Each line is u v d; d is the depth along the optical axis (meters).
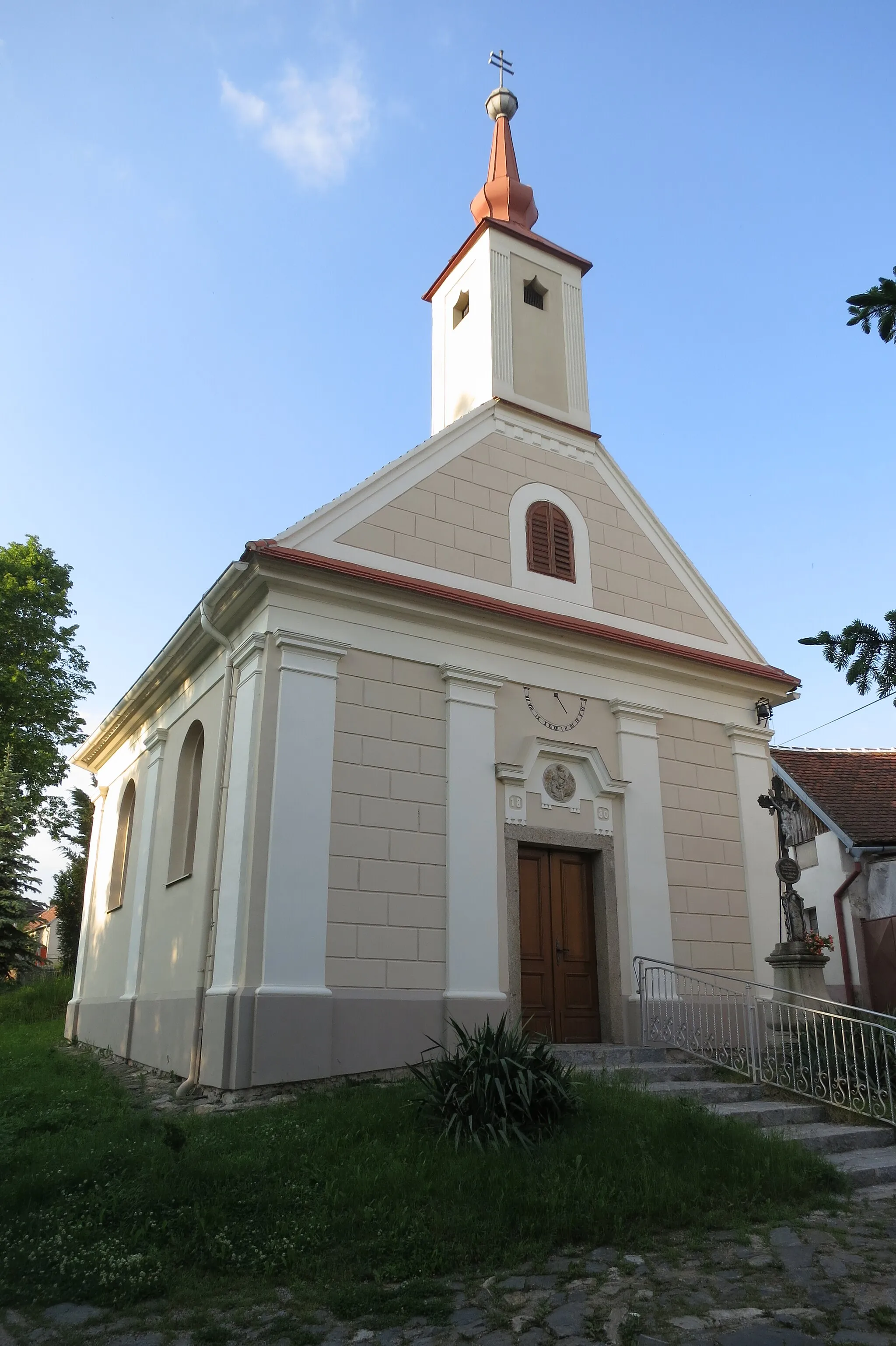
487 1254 5.88
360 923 10.83
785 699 15.78
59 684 25.20
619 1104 8.14
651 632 14.91
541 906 12.61
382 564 12.52
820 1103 9.47
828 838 19.06
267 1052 9.79
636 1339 4.80
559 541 14.54
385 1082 10.10
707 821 14.24
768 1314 5.04
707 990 13.27
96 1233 6.02
